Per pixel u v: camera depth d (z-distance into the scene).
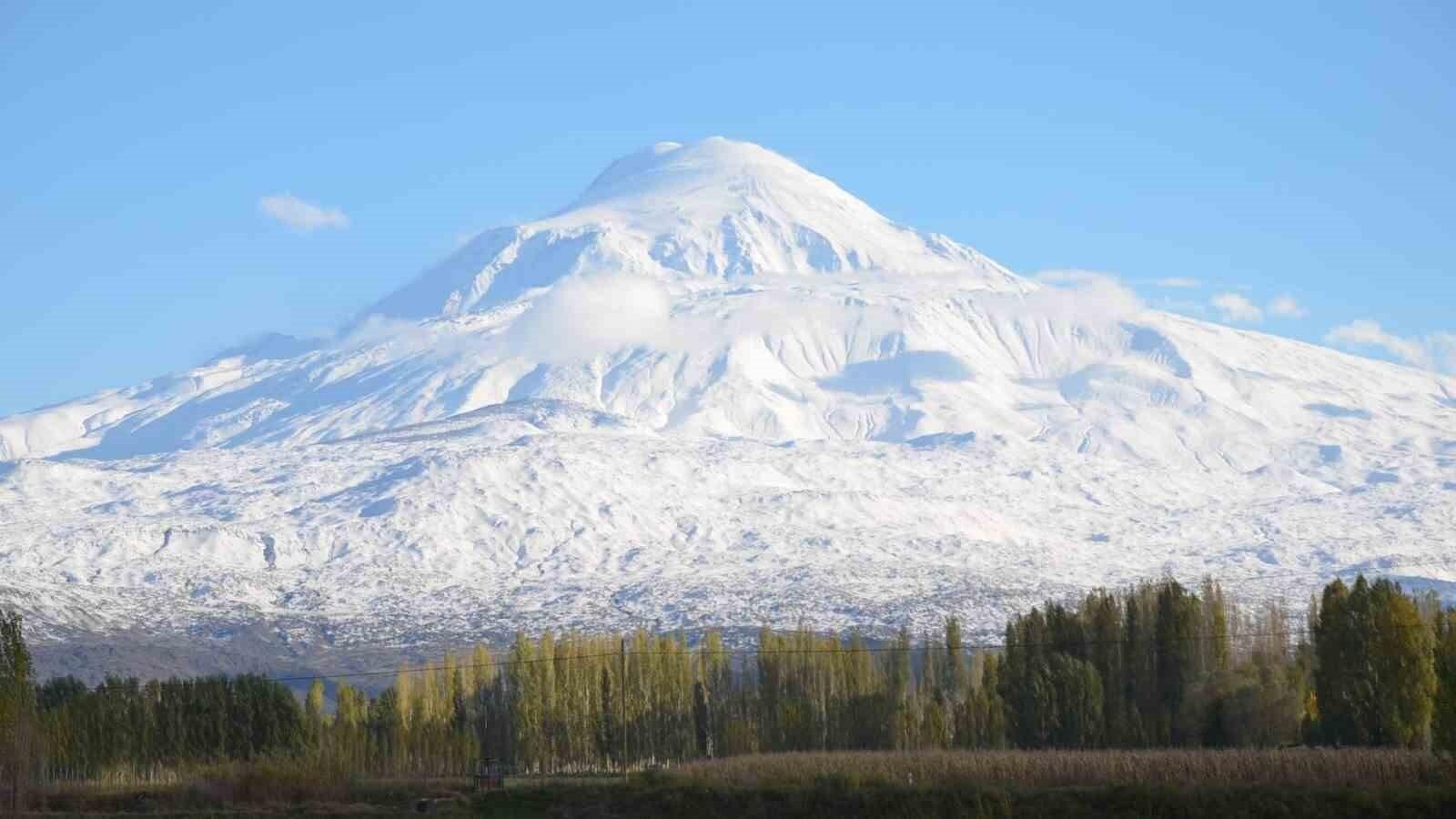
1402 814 196.38
